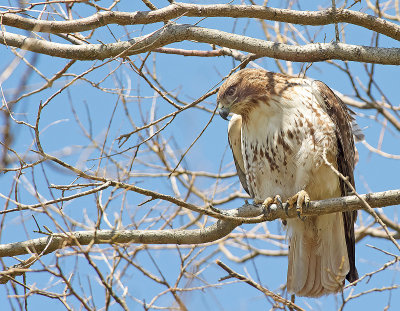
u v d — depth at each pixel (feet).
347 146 39.17
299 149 38.06
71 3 34.19
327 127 38.04
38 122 28.48
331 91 40.11
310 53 34.22
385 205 31.91
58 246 31.94
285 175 38.99
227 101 39.83
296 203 36.06
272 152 38.86
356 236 49.24
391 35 34.63
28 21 32.48
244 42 34.55
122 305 27.14
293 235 39.96
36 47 33.04
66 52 33.60
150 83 35.24
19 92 24.26
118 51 34.24
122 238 32.65
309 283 39.55
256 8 34.42
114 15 33.53
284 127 38.29
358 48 33.88
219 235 33.60
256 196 40.86
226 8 34.30
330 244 39.29
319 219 39.01
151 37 34.37
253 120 39.55
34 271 27.07
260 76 39.50
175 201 30.01
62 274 26.81
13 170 29.04
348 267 38.86
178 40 34.71
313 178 38.29
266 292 31.12
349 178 39.52
